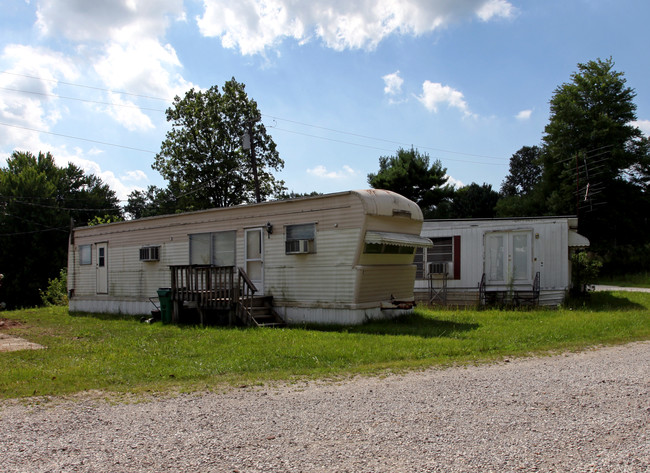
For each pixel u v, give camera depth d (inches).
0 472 160.9
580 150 1491.1
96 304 767.1
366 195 493.0
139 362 339.6
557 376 275.7
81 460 170.2
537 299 644.7
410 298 574.6
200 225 623.5
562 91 1588.3
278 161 1488.7
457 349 356.5
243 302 517.0
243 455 171.9
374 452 172.1
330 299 506.9
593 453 167.9
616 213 1457.9
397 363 320.5
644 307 631.8
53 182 1904.5
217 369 312.8
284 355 350.0
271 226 554.9
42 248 1632.6
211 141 1441.9
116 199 2249.0
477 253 699.4
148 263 684.1
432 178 1562.5
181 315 580.7
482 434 187.2
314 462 164.9
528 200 1659.7
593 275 762.8
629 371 283.7
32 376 303.0
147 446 182.2
